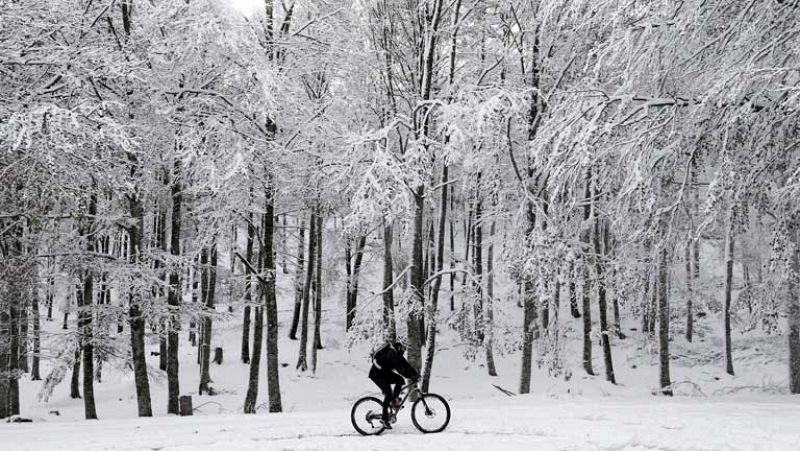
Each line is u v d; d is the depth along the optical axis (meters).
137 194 14.40
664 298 19.78
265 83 13.41
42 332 15.28
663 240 11.50
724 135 9.73
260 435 9.30
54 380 14.44
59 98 11.95
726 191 9.69
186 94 15.20
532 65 17.05
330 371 26.05
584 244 16.42
